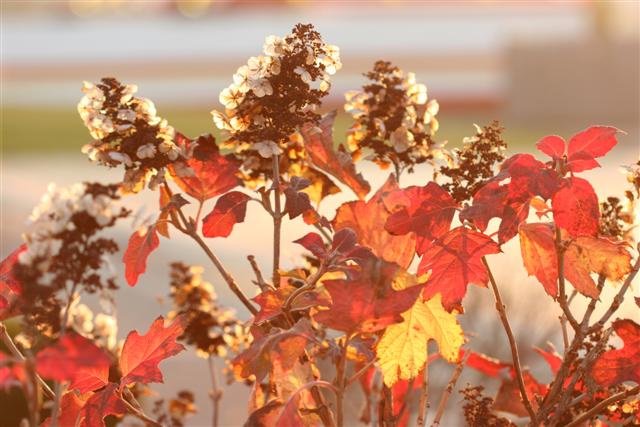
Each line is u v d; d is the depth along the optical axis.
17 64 70.06
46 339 3.08
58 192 3.12
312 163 3.42
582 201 3.14
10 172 25.64
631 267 3.19
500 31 64.88
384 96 3.41
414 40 62.97
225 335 3.64
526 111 49.22
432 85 55.19
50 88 66.62
